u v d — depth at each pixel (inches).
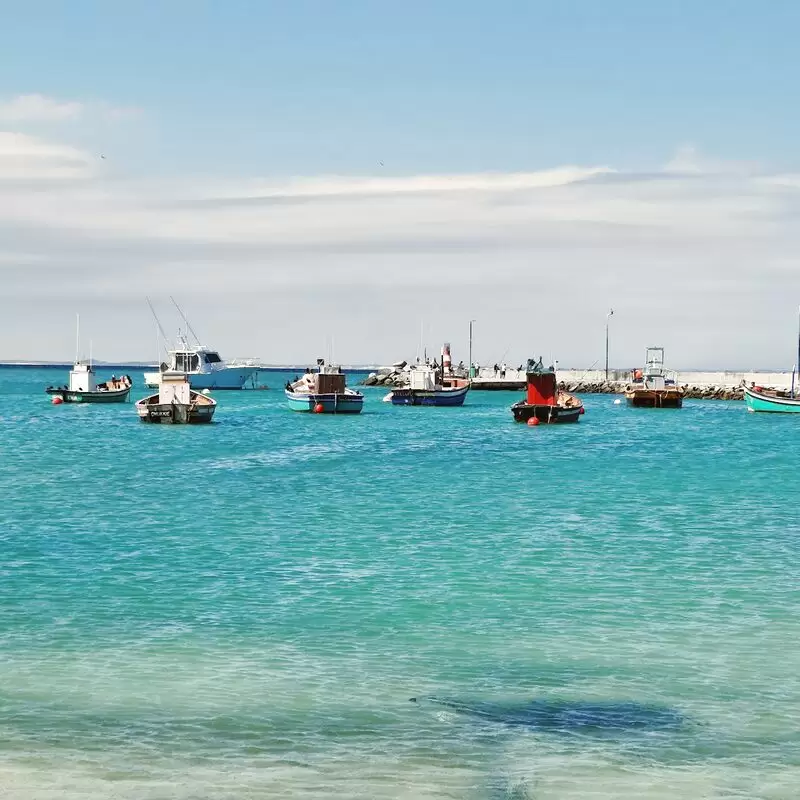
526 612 964.6
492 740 664.4
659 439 3341.5
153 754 638.5
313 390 4980.3
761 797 591.5
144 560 1202.0
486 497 1793.8
